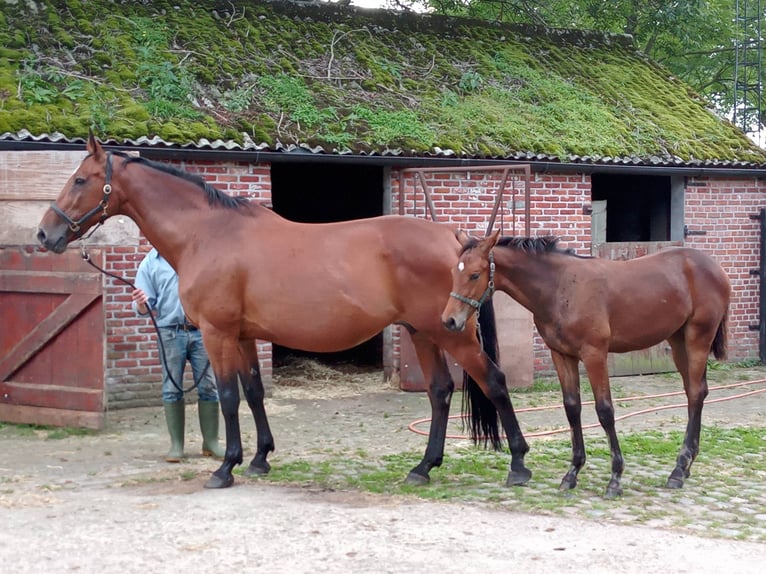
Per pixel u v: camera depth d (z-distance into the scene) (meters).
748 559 4.82
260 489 6.37
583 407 10.26
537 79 13.61
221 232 6.48
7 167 8.74
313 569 4.61
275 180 15.27
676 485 6.43
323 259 6.30
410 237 6.28
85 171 6.59
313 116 10.75
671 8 20.50
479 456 7.56
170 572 4.57
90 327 8.49
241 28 12.37
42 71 10.02
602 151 12.05
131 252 9.78
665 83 15.34
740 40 23.31
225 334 6.43
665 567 4.68
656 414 9.82
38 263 8.62
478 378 6.39
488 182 11.52
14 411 8.84
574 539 5.14
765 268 13.73
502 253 6.31
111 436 8.41
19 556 4.81
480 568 4.62
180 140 9.55
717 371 13.12
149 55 10.87
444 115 11.77
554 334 6.32
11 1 11.11
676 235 13.26
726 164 13.09
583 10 21.56
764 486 6.54
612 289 6.34
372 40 13.34
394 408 10.05
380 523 5.43
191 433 8.63
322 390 11.16
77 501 6.00
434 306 6.25
